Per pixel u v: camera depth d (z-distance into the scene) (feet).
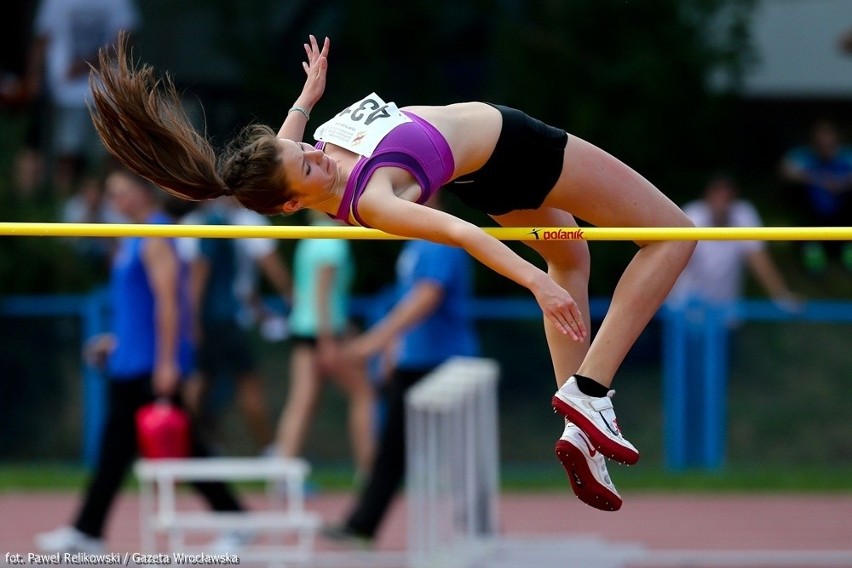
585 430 61.41
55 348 142.10
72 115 171.42
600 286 163.12
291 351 139.23
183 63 178.50
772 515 129.39
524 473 142.31
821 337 143.02
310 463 140.05
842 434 142.72
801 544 116.78
